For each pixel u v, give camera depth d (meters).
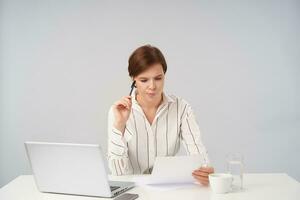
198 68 3.28
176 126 2.10
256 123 3.29
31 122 3.28
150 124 2.10
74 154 1.48
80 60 3.27
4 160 3.27
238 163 1.61
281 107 3.30
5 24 3.28
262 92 3.29
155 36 3.27
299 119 3.29
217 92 3.28
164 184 1.69
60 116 3.28
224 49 3.28
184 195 1.50
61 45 3.28
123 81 3.28
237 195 1.49
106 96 3.28
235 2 3.27
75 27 3.28
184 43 3.27
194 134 2.05
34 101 3.28
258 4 3.28
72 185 1.53
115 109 1.88
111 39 3.27
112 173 1.90
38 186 1.59
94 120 3.28
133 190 1.60
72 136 3.28
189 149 2.04
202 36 3.27
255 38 3.29
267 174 1.89
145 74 1.88
